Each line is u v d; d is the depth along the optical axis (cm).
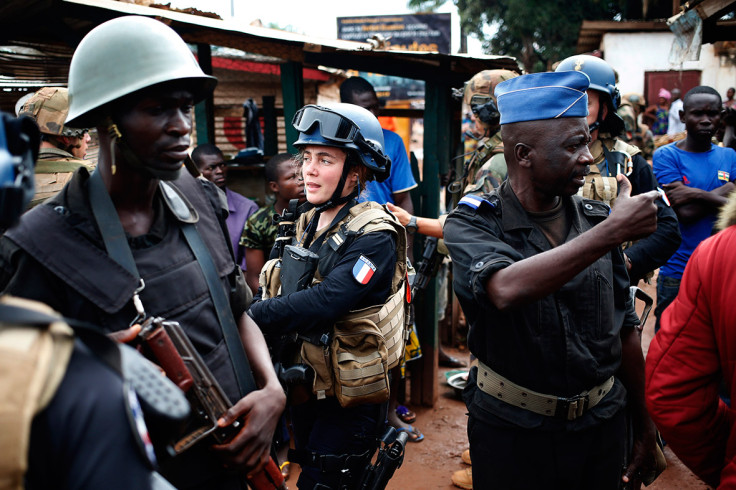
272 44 381
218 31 336
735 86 1641
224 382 147
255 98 923
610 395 197
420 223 315
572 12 2220
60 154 264
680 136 930
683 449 161
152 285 134
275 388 154
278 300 219
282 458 330
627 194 167
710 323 151
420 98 1595
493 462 195
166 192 145
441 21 1858
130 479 75
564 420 186
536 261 163
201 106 430
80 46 129
